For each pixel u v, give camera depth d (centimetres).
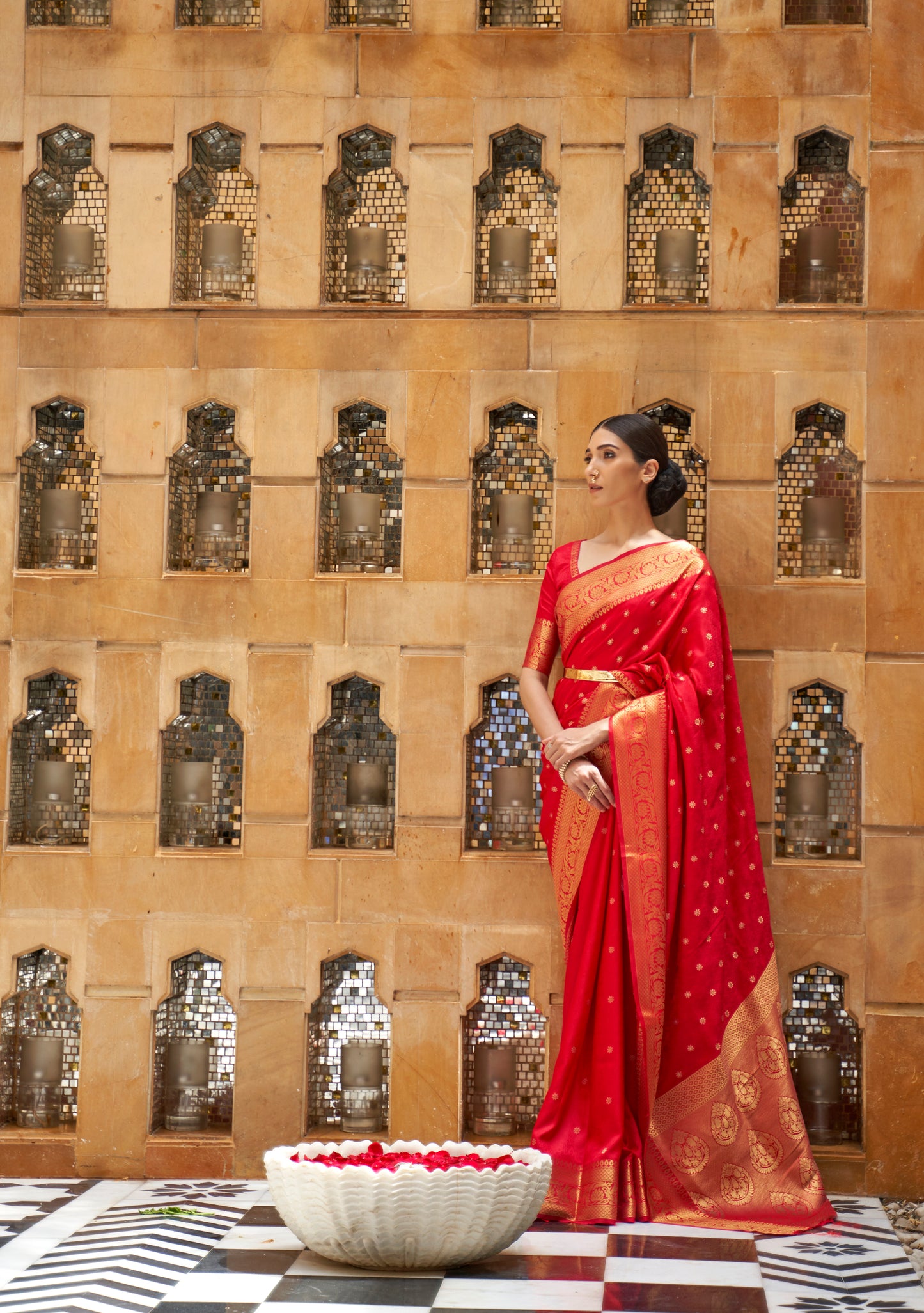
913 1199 313
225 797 345
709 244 336
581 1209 280
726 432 331
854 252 339
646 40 337
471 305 337
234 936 331
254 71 343
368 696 344
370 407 344
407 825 330
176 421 340
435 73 340
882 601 327
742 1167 287
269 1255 257
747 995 299
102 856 335
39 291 352
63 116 345
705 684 295
